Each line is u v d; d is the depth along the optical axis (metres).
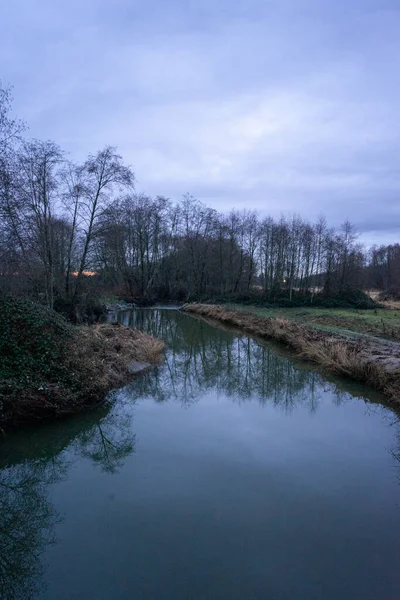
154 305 46.28
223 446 7.11
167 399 10.14
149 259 51.59
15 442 7.29
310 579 3.89
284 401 9.99
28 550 4.50
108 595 3.73
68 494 5.56
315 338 16.70
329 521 4.85
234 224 50.31
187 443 7.27
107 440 7.52
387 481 5.85
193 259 50.22
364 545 4.41
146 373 12.59
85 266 25.67
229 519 4.88
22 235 16.00
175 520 4.87
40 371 8.78
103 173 25.53
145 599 3.65
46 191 21.86
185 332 23.48
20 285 17.41
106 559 4.21
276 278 44.31
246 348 18.06
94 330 14.65
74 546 4.43
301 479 5.90
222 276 49.94
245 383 12.00
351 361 12.15
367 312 30.00
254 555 4.23
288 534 4.59
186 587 3.79
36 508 5.23
